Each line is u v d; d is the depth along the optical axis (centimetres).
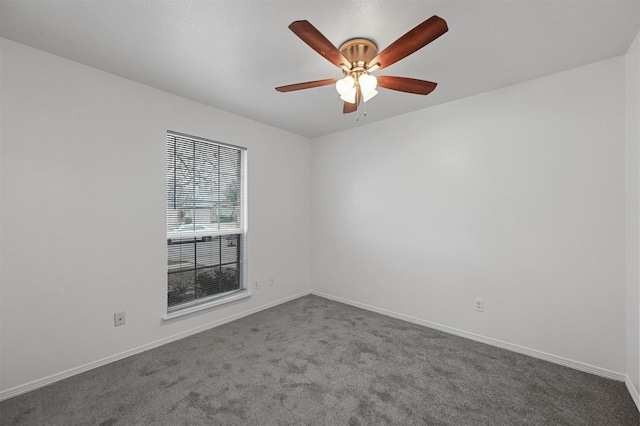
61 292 202
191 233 284
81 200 211
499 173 250
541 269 230
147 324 246
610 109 202
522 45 186
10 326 183
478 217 262
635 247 183
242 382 198
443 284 284
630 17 158
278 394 185
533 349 233
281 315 327
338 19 160
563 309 221
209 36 177
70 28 170
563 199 220
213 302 294
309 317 321
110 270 225
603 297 205
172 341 262
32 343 191
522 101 238
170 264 272
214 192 304
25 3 148
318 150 402
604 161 204
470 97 266
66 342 204
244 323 304
